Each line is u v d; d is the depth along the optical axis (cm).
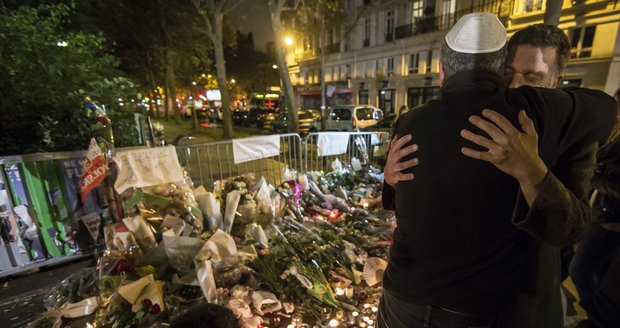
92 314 247
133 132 493
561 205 80
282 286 261
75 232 350
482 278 92
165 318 229
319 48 3159
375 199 455
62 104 396
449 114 91
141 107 621
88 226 356
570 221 83
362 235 364
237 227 330
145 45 1962
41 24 398
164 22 1695
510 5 1579
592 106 93
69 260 352
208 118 2958
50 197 337
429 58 2066
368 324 241
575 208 85
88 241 358
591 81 1375
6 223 314
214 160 713
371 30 2473
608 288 117
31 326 237
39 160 331
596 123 93
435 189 93
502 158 80
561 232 83
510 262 92
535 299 93
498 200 87
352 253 315
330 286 280
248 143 430
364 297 269
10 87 367
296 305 253
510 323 93
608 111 96
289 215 390
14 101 371
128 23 1791
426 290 99
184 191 321
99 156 293
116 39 1838
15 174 319
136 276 256
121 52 2047
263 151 446
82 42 463
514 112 86
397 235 111
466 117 88
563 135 90
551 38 131
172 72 2394
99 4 1575
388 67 2398
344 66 2858
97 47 516
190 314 151
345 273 292
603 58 1323
